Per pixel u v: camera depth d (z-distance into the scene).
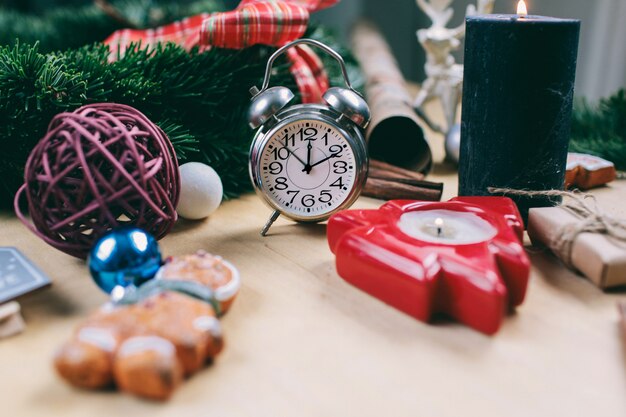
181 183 0.38
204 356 0.27
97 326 0.26
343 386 0.27
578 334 0.30
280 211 0.38
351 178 0.37
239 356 0.29
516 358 0.29
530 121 0.36
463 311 0.30
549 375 0.28
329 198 0.38
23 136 0.38
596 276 0.32
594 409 0.26
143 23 0.59
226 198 0.42
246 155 0.42
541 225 0.35
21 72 0.37
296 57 0.45
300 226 0.39
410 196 0.42
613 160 0.45
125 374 0.26
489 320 0.29
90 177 0.31
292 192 0.38
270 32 0.42
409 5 0.81
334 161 0.37
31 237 0.38
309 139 0.37
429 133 0.54
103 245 0.30
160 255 0.31
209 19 0.41
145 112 0.40
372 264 0.32
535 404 0.26
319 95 0.46
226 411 0.26
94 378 0.26
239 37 0.41
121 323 0.27
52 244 0.33
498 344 0.29
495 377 0.28
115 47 0.50
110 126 0.33
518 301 0.31
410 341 0.30
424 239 0.33
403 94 0.51
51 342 0.30
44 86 0.37
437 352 0.29
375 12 0.83
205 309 0.28
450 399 0.27
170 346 0.26
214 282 0.30
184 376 0.28
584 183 0.42
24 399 0.27
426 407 0.26
